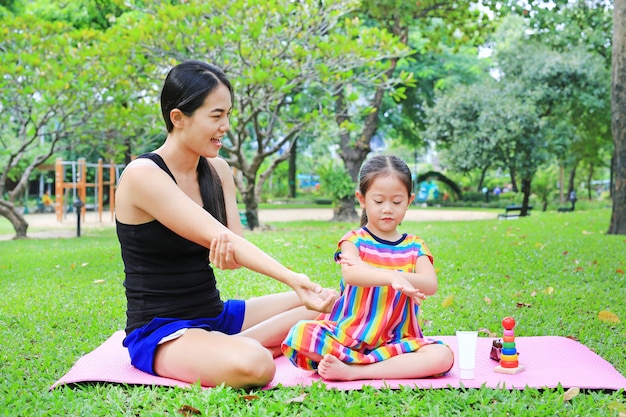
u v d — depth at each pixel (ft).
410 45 90.74
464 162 68.80
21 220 44.88
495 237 32.53
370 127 63.36
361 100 96.37
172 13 37.58
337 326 11.44
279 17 39.24
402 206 11.75
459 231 37.17
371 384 10.68
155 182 10.93
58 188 62.75
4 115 50.01
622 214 33.81
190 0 38.58
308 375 11.35
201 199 11.91
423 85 93.66
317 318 12.46
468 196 112.68
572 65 69.41
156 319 11.19
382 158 11.90
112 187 66.69
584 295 18.78
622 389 10.35
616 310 17.01
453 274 22.36
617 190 33.99
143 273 11.34
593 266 23.53
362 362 11.00
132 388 10.82
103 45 41.60
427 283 11.34
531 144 66.54
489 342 13.48
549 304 17.80
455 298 18.63
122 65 39.60
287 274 10.57
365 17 64.49
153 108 41.52
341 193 63.10
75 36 43.32
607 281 20.93
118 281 22.34
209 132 11.18
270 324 12.29
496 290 19.75
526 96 69.72
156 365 11.11
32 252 33.45
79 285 21.67
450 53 96.68
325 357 10.78
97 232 50.98
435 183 129.59
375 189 11.66
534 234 33.71
